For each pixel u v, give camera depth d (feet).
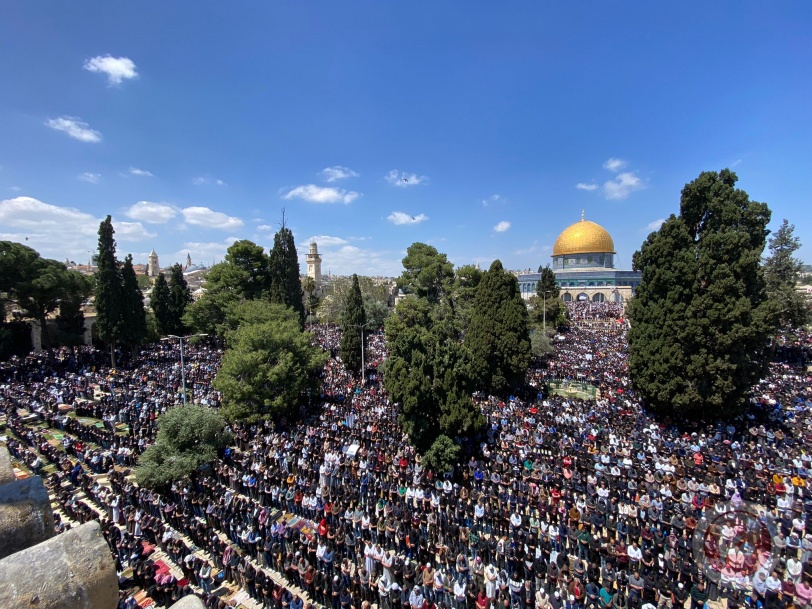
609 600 44.14
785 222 157.79
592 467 72.84
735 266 86.07
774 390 110.42
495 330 119.24
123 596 49.83
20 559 11.24
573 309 311.47
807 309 146.10
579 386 129.80
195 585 51.16
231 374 99.35
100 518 61.93
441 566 52.37
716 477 67.15
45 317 164.55
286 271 184.44
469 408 76.84
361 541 54.95
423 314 172.65
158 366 156.46
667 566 48.21
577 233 386.73
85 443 91.35
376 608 48.03
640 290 100.94
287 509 67.46
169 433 73.92
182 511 64.08
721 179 96.48
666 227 94.79
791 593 42.70
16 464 80.48
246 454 86.99
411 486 68.80
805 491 61.67
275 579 53.47
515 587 46.19
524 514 60.59
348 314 155.43
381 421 97.45
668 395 89.66
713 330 84.79
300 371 104.63
